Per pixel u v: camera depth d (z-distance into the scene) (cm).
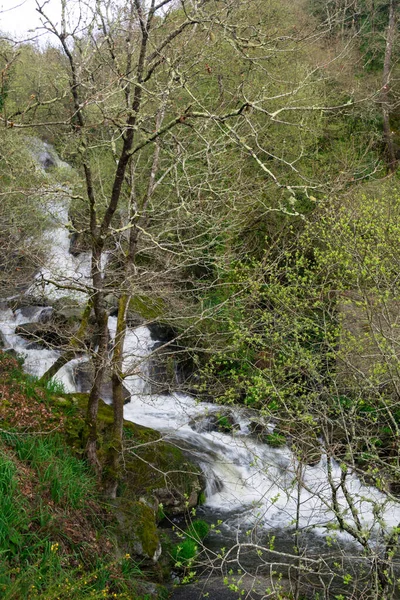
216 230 726
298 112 1288
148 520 681
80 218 991
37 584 480
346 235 833
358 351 794
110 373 764
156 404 1138
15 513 534
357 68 1755
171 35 529
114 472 696
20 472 590
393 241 855
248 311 981
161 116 667
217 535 762
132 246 685
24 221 1116
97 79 640
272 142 1237
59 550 544
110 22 571
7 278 1031
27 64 917
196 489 828
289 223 1227
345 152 1434
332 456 534
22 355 1174
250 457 970
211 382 1050
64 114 621
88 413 694
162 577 637
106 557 583
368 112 1562
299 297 1011
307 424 636
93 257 655
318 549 715
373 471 501
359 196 1060
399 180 1288
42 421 725
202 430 1051
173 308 917
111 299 1269
